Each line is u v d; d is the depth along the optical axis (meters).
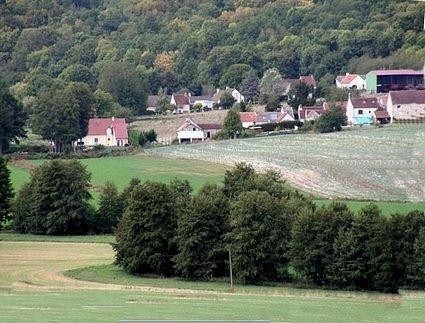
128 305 184.62
